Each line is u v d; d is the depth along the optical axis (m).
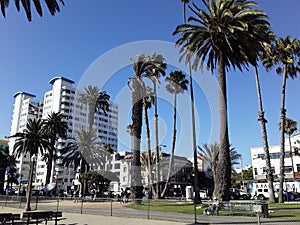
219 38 21.39
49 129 50.94
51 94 114.56
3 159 63.31
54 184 47.12
